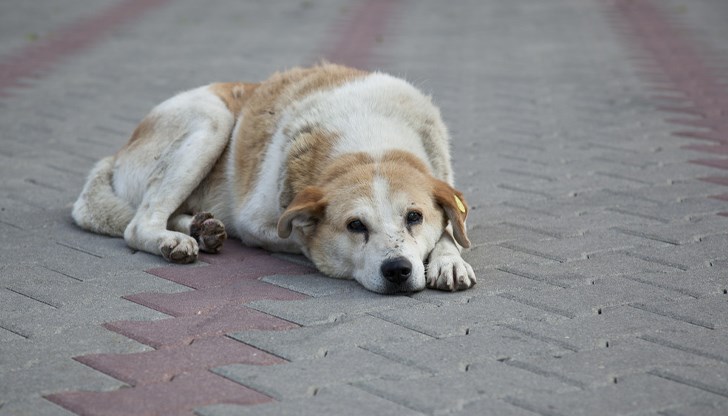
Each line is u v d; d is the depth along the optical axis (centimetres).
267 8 2177
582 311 574
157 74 1421
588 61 1525
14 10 2119
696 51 1584
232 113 780
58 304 594
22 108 1204
